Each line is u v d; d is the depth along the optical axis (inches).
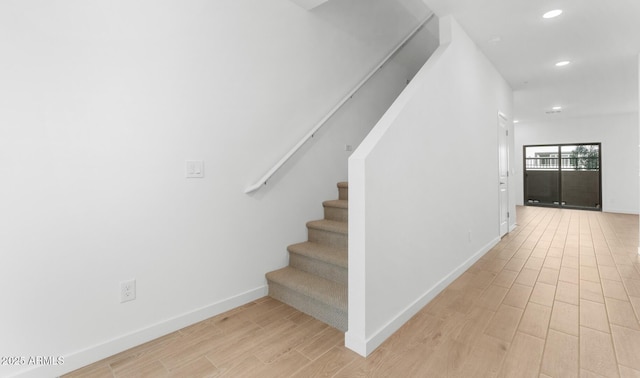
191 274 82.0
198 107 81.5
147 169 73.1
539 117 318.3
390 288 77.9
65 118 61.7
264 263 99.9
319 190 118.8
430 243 97.9
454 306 92.5
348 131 132.3
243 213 93.2
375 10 142.8
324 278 94.8
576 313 87.1
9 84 55.7
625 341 72.7
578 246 163.9
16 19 56.1
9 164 56.2
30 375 59.0
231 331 79.0
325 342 73.9
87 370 63.9
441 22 115.3
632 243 170.9
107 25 66.3
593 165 318.7
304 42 109.8
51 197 60.6
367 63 139.9
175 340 74.9
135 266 72.1
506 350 69.8
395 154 79.5
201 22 81.5
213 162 85.4
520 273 121.5
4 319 56.6
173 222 78.0
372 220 70.7
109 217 67.9
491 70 157.6
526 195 360.5
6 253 56.4
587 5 105.7
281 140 102.8
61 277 62.2
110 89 67.1
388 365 65.1
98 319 67.1
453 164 114.5
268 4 97.7
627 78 183.8
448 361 66.1
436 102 101.8
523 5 106.3
